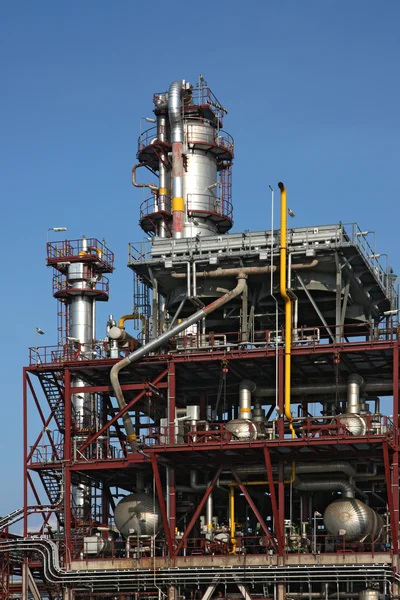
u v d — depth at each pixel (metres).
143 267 118.44
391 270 126.81
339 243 111.00
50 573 110.19
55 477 120.38
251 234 115.00
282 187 112.06
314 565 103.50
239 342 116.75
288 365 108.94
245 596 104.94
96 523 120.69
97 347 129.88
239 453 109.50
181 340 115.94
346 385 112.62
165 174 131.62
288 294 111.25
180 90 130.62
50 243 135.88
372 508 116.38
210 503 112.19
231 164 134.50
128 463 113.19
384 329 111.50
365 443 103.94
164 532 112.75
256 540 116.50
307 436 106.75
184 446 107.69
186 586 111.25
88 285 134.12
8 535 119.44
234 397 122.56
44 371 118.44
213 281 116.94
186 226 128.62
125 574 108.31
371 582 103.44
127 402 120.12
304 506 113.19
